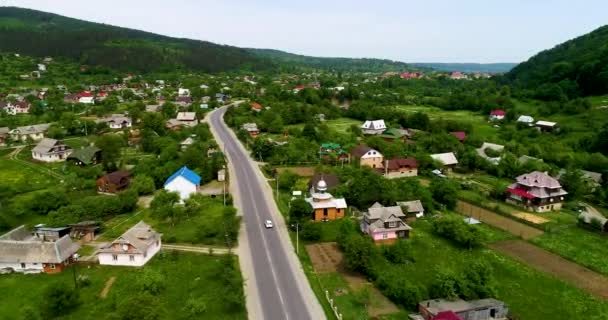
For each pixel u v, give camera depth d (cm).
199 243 7225
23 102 19238
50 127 15362
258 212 8781
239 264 6531
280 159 12462
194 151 11200
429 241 7588
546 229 8225
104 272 6150
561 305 5644
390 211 7988
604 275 6500
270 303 5478
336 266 6569
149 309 4544
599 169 12181
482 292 5659
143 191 9662
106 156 11844
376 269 6219
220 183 10700
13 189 9569
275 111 19125
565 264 6862
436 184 9838
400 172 11712
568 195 10256
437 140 14000
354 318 5156
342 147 13812
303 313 5272
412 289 5475
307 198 9162
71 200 8894
